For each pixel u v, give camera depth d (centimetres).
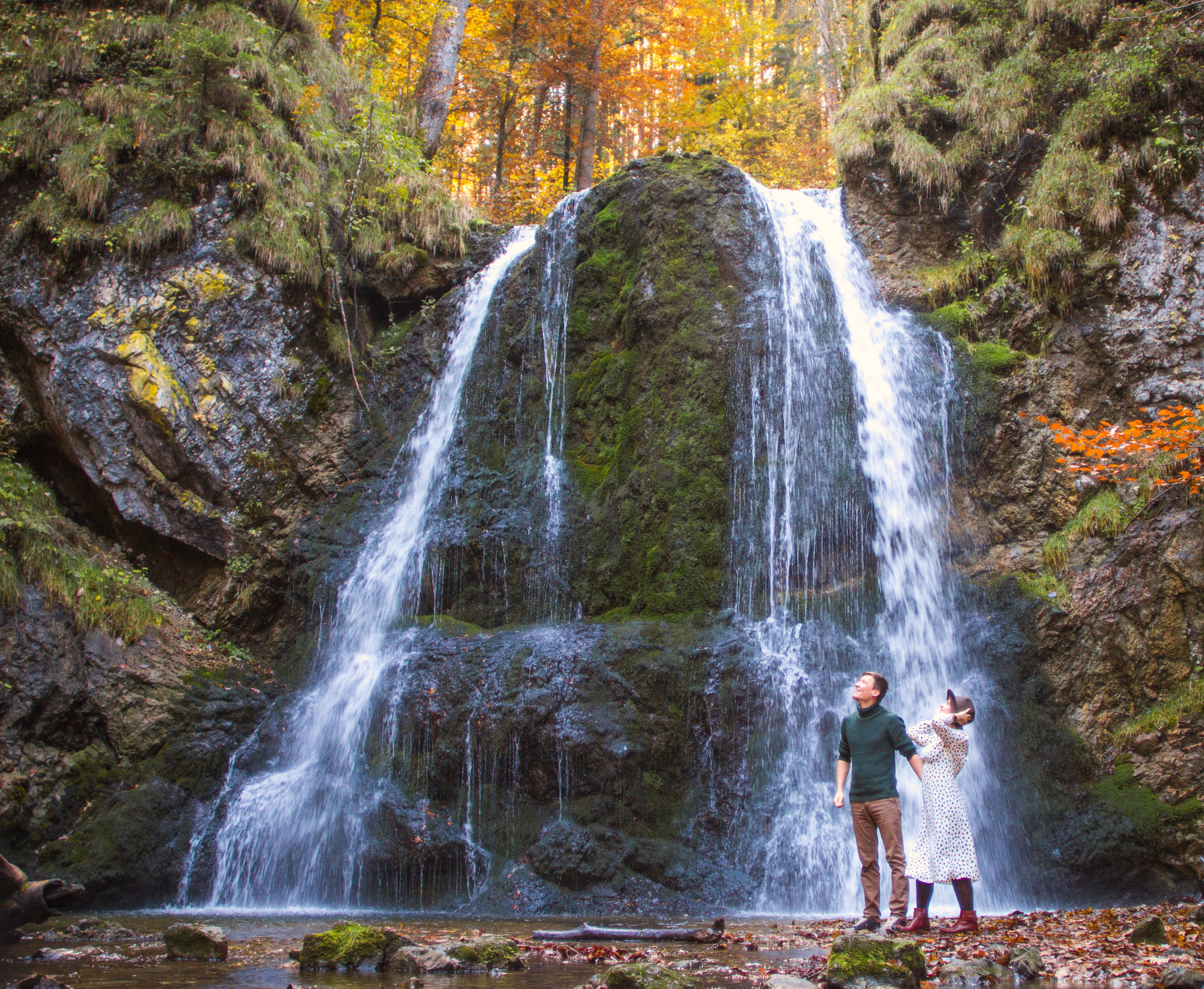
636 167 1398
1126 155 1248
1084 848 933
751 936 661
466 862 924
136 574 1177
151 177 1259
